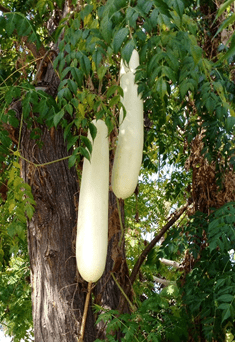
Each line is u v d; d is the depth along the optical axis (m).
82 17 1.75
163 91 1.65
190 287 3.09
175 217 3.86
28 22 1.93
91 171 1.85
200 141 3.60
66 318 2.65
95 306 2.80
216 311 3.03
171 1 1.49
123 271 3.26
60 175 2.80
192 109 3.47
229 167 3.40
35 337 2.71
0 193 2.81
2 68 2.94
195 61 1.64
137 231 5.09
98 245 1.77
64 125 2.11
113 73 3.18
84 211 1.81
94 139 1.90
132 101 1.83
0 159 2.19
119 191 1.78
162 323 3.10
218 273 2.96
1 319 4.92
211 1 3.34
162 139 4.34
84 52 1.77
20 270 4.82
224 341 3.31
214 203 3.56
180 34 1.72
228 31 3.27
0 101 2.34
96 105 1.82
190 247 3.20
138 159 1.78
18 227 2.33
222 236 2.63
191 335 3.57
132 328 2.69
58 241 2.73
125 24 1.50
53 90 2.83
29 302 4.73
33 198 2.56
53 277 2.70
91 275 1.76
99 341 2.56
